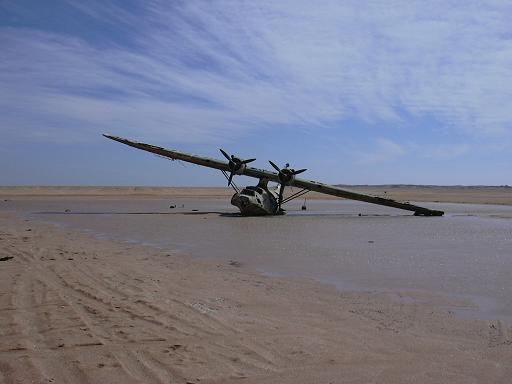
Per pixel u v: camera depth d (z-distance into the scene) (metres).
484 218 35.62
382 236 22.22
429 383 5.68
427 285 11.48
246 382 5.62
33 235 20.62
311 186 38.66
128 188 124.62
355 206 57.88
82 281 10.84
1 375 5.72
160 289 10.31
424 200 81.06
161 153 35.28
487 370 6.09
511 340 7.33
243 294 10.24
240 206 34.94
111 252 16.08
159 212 39.31
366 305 9.51
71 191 98.56
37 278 11.04
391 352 6.73
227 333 7.43
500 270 13.46
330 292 10.68
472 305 9.58
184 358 6.32
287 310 9.02
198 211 41.34
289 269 13.61
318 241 20.19
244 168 35.84
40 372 5.80
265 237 21.64
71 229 24.34
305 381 5.68
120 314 8.25
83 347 6.65
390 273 13.03
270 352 6.63
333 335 7.49
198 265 14.02
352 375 5.89
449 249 17.80
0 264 12.83
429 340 7.31
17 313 8.17
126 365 6.05
